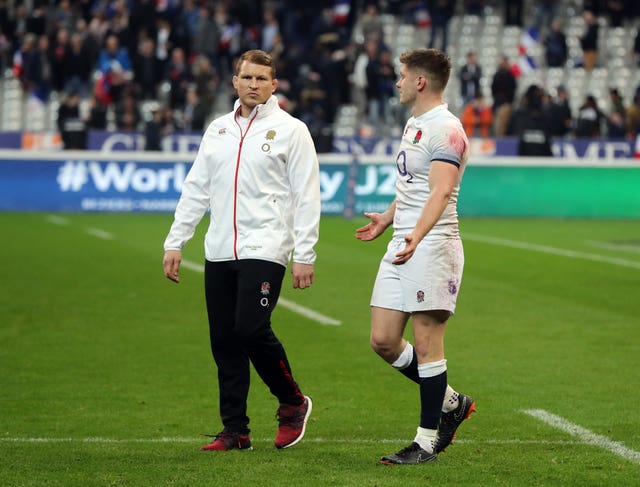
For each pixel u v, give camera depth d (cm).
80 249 6494
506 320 4397
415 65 2366
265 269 2464
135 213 8919
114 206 8962
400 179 2403
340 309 4628
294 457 2475
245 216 2475
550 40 11556
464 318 4434
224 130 2516
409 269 2369
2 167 8888
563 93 10225
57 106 10681
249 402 3095
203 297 4891
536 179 9256
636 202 9356
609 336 4084
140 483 2245
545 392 3200
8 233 7256
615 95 10531
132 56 10469
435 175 2306
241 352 2550
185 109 10044
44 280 5309
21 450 2534
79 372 3441
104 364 3559
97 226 7819
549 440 2659
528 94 10075
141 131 9506
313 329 4181
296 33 10800
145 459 2447
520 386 3278
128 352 3750
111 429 2762
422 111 2373
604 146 10019
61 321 4297
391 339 2428
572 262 6216
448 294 2380
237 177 2478
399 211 2406
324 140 9444
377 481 2266
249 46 10825
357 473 2331
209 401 3083
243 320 2461
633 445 2609
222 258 2494
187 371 3472
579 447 2589
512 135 10025
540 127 9900
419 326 2394
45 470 2350
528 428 2781
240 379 2545
